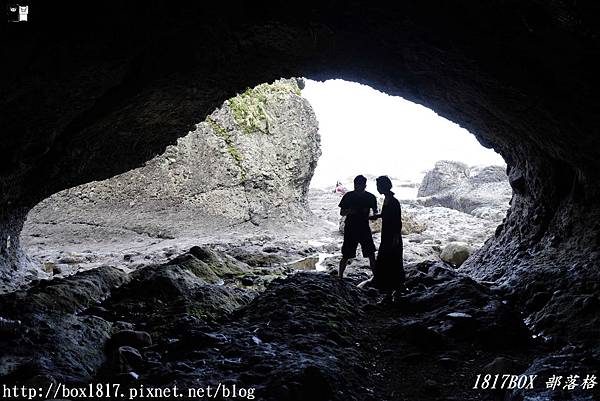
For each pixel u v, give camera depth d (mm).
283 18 6617
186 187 18344
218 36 6898
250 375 4902
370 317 7441
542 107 6398
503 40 5445
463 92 7676
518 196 10539
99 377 5180
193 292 7730
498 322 6453
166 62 7270
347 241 9414
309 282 7996
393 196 8195
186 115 9625
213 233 17797
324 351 5582
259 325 6500
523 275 8336
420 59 7090
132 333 5945
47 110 7031
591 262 7449
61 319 6020
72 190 17734
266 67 8398
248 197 19094
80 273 8352
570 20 4570
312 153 20875
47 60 5992
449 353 5926
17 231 10625
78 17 5598
